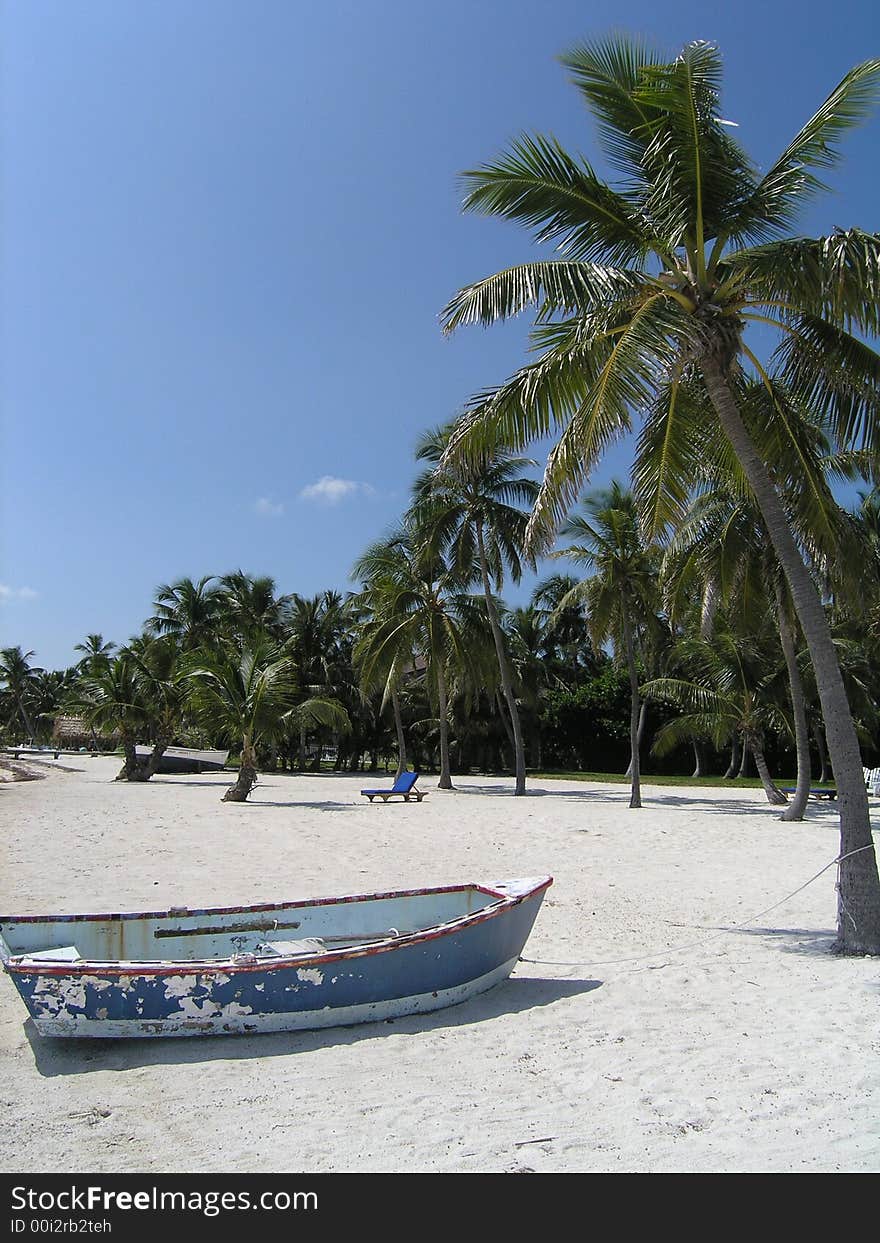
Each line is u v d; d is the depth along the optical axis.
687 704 27.75
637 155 9.13
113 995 5.57
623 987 7.01
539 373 8.62
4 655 83.94
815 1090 4.88
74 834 16.30
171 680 34.28
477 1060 5.41
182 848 14.73
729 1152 4.17
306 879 11.74
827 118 8.20
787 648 20.78
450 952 6.46
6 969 5.45
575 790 32.75
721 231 8.98
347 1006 6.05
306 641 50.75
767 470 9.57
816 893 11.16
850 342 9.11
